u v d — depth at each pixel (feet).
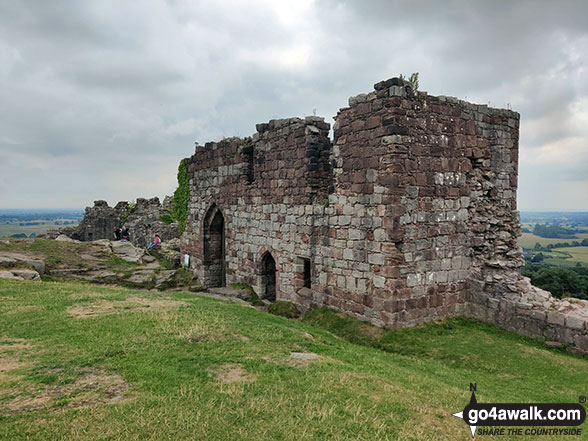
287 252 64.23
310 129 59.82
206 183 86.22
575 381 35.88
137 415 20.67
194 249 89.45
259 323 42.11
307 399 24.08
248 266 73.92
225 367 28.25
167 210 131.54
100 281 71.67
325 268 56.59
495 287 51.60
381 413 23.53
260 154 70.23
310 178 59.72
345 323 51.19
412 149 47.75
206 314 42.52
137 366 27.02
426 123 49.08
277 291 66.80
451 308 51.62
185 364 28.02
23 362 27.45
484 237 54.39
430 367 37.76
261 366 28.68
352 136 51.75
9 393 22.91
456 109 51.90
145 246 124.36
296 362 30.55
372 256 48.96
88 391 23.48
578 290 88.99
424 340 45.60
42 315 38.70
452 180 51.60
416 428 22.33
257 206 71.10
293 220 62.75
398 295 47.14
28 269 64.85
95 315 39.37
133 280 75.66
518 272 55.11
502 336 47.29
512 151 57.82
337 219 54.34
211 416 21.18
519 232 57.47
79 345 30.73
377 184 48.24
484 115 54.85
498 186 56.34
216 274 86.63
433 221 49.88
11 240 82.28
